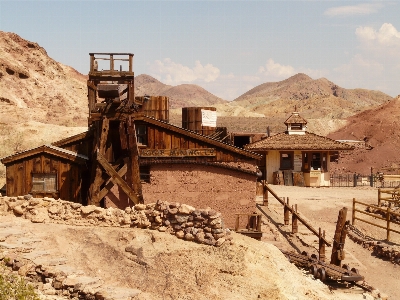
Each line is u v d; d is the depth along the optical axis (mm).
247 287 14047
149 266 14648
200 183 22266
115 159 22703
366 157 61625
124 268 14766
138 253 15109
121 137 21312
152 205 16531
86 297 13125
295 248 22906
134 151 21250
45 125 55781
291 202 31875
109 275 14602
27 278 13672
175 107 184250
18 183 22344
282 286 14703
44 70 87750
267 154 40625
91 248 15531
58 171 22469
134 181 21188
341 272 18359
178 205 16031
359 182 43938
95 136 22578
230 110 120188
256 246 16688
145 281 14273
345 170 57688
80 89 91375
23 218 17109
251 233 20641
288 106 153000
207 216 15578
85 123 76250
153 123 22312
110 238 15852
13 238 15461
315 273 18031
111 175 20984
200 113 27281
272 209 28922
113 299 13039
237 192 22375
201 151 22453
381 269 22438
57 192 22422
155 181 22141
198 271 14344
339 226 20172
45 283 13648
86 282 13469
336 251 20172
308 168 40562
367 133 73188
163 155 22391
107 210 16922
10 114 69000
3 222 16625
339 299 16312
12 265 14031
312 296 15297
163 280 14180
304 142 40312
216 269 14469
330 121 86375
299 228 26156
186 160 22188
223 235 15445
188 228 15781
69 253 15289
